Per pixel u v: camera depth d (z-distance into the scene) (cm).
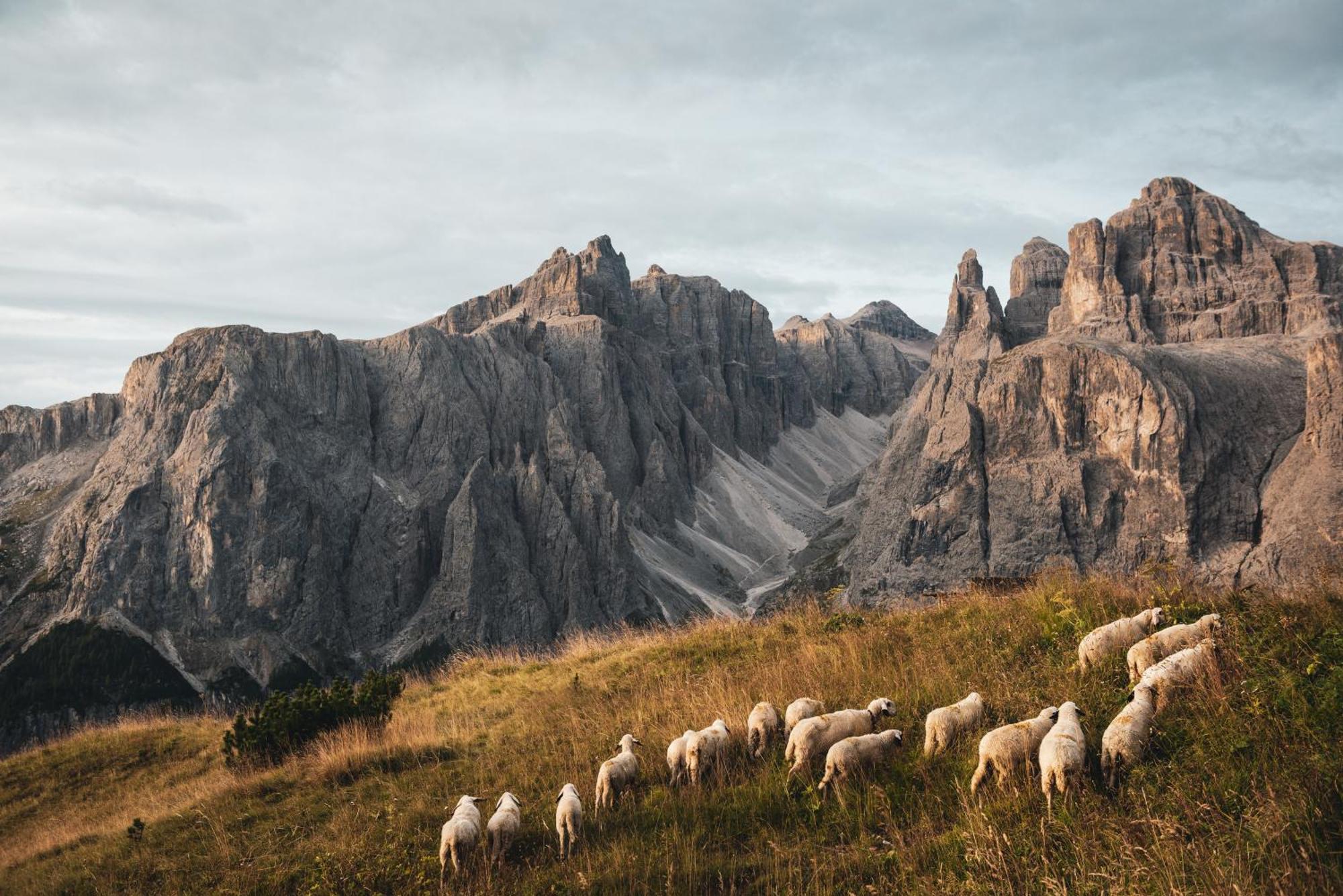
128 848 1620
